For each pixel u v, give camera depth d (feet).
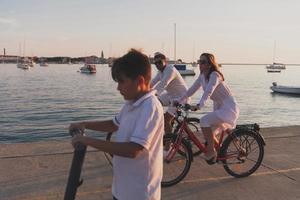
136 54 7.77
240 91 175.11
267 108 114.42
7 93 148.77
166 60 20.45
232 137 18.16
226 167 18.28
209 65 17.70
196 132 19.63
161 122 7.98
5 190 15.90
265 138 25.43
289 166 20.02
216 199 15.79
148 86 7.99
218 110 17.75
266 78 344.49
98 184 16.76
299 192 16.71
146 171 7.95
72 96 140.15
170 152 17.25
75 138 7.57
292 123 87.86
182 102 19.22
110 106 111.34
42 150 21.18
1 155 20.18
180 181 17.33
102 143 7.52
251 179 18.17
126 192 8.06
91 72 351.05
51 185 16.55
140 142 7.63
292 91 155.12
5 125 77.30
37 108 104.94
